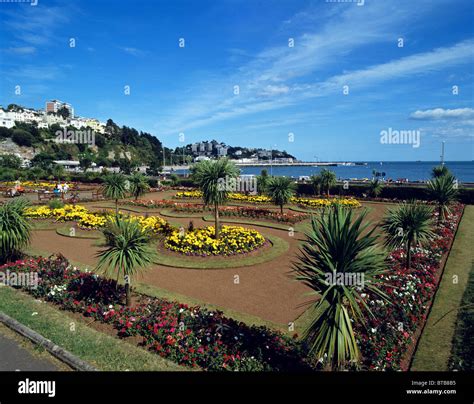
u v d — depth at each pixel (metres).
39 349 7.29
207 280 12.28
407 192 33.53
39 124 142.38
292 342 7.44
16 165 70.69
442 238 15.84
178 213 27.03
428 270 11.80
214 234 16.83
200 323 7.92
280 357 6.88
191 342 7.23
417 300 9.30
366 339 7.23
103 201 34.62
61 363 6.84
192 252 14.67
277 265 14.06
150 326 7.63
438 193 17.94
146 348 7.41
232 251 14.92
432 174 32.62
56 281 10.72
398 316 8.26
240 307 10.02
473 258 13.55
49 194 37.59
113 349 7.15
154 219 21.00
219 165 15.67
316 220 6.78
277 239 17.94
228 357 6.64
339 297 5.93
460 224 20.17
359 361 6.76
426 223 11.50
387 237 12.11
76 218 22.70
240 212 25.08
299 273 6.70
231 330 7.58
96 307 9.05
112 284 10.56
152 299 10.03
